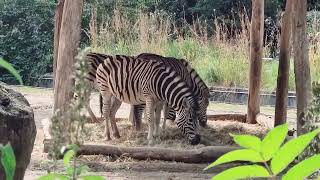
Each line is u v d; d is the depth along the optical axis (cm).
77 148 176
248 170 155
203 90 1433
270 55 2567
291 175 151
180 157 1027
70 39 1115
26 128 459
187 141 1217
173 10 3203
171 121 1476
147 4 3177
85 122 178
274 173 150
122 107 1861
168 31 2661
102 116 1433
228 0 3083
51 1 2909
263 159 149
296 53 962
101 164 982
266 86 2100
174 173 977
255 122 1585
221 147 1030
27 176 860
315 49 2134
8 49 2802
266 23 2881
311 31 2441
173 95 1215
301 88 954
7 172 155
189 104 1210
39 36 2819
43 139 1155
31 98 2042
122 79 1235
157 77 1220
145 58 1318
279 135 146
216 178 157
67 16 1121
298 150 146
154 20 2553
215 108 1903
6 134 442
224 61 2272
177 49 2397
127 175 945
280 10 2981
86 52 180
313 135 145
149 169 989
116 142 1207
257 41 1579
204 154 1020
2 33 2847
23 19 2847
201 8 3112
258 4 1568
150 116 1218
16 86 2519
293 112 1866
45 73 2780
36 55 2792
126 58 1259
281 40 1416
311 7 3141
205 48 2414
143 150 1042
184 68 1450
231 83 2241
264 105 2034
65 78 1107
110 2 3000
